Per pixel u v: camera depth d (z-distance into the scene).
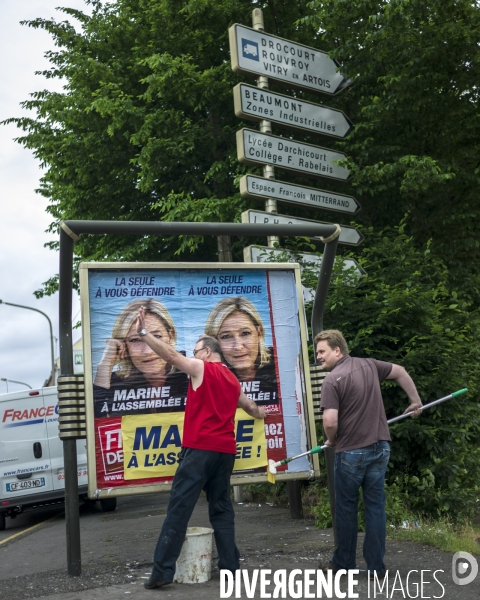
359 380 5.28
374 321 8.60
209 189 14.82
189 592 5.04
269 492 10.38
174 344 6.36
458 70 11.68
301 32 13.94
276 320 6.75
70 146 16.33
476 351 8.80
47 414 13.27
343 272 8.94
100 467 5.94
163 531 5.16
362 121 12.66
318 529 7.54
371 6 11.38
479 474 8.68
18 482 12.90
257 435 6.49
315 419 6.68
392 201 12.18
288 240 10.84
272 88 13.20
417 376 8.35
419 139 12.27
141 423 6.09
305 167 11.08
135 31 16.89
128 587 5.25
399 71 11.55
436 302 9.30
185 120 14.55
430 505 8.02
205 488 5.44
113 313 6.19
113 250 16.38
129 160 15.11
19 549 8.80
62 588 5.36
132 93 16.19
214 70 14.04
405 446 8.27
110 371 6.09
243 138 10.32
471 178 11.71
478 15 11.25
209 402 5.27
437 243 12.05
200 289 6.53
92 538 8.41
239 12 14.25
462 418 8.49
